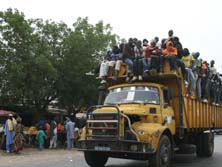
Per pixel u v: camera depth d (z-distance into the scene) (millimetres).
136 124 13477
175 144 15594
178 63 15203
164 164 13484
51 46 31219
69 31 32531
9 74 26812
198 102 17484
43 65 27812
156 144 13078
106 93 15773
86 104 32500
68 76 31078
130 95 14750
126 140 12898
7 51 27219
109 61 15836
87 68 31297
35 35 29219
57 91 31359
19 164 16844
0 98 28469
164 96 14883
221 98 21656
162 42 15492
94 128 13344
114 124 13039
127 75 15242
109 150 13039
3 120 27469
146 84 14891
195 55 17609
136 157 13672
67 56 31062
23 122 32812
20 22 27547
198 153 19312
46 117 33844
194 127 16922
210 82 19125
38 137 24703
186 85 15797
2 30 27359
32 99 29578
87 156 14594
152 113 14031
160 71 14844
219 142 29969
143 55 15070
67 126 25750
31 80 27891
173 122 14953
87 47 31766
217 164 16562
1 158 19562
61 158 19500
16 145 22125
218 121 21438
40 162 17609
